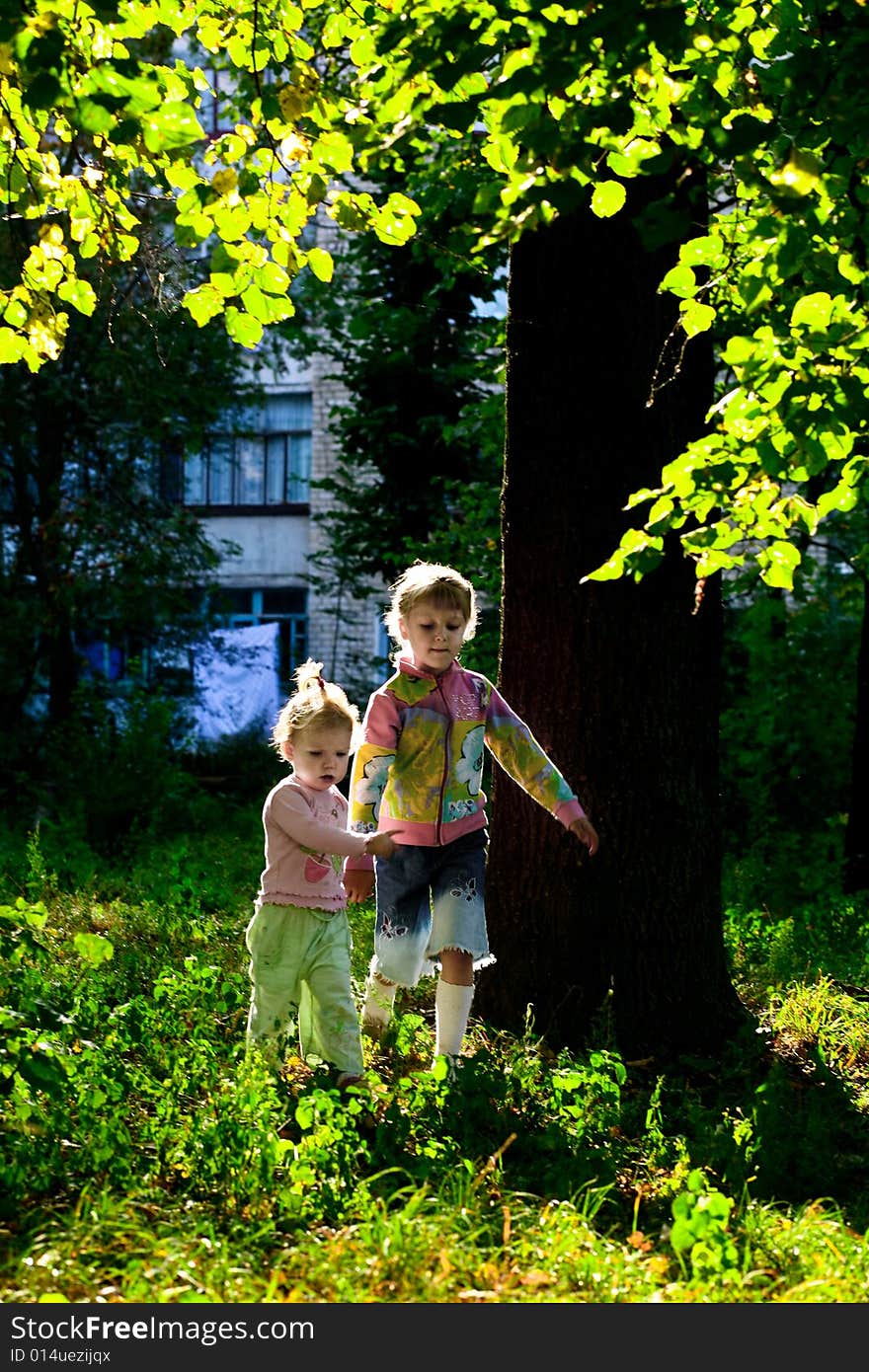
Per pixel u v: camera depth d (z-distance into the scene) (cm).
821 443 460
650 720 619
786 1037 650
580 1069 517
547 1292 337
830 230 449
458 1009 540
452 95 396
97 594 1952
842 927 962
